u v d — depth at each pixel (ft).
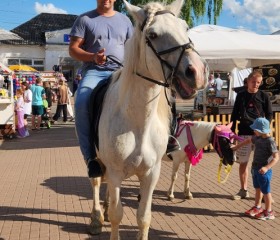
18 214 18.17
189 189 22.02
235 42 35.22
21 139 45.34
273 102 41.01
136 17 10.11
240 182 22.38
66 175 26.81
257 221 17.28
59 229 16.22
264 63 41.86
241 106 21.11
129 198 20.94
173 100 12.21
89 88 13.09
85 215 17.99
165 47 9.11
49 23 136.77
